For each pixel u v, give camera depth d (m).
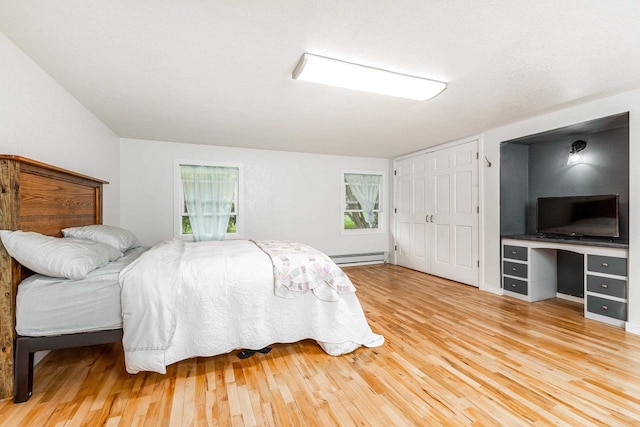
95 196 2.96
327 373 1.89
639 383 1.76
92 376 1.83
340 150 5.00
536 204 3.74
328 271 2.27
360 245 5.58
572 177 3.37
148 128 3.64
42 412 1.49
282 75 2.20
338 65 2.01
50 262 1.56
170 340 1.74
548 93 2.56
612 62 2.01
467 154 4.09
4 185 1.56
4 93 1.71
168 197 4.34
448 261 4.44
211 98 2.65
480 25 1.61
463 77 2.24
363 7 1.46
